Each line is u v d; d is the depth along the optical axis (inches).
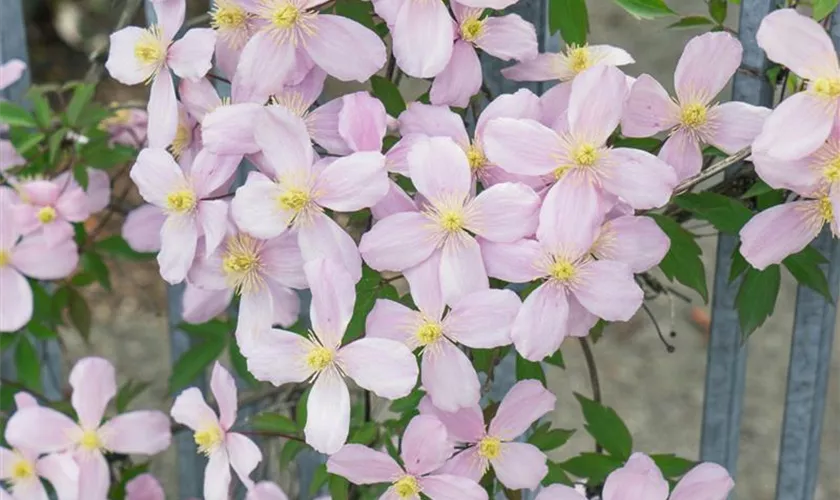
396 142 27.3
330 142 26.8
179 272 27.1
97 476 31.5
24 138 33.4
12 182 33.3
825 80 24.8
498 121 25.8
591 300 25.8
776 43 25.1
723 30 29.5
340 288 25.9
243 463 28.2
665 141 26.7
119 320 62.1
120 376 57.7
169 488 49.3
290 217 26.1
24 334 33.9
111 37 28.0
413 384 25.8
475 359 27.8
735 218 27.5
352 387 32.5
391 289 27.1
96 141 33.6
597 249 26.1
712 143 26.6
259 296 27.2
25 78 34.4
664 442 54.4
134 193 58.9
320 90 26.9
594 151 25.5
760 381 58.7
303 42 26.4
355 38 26.4
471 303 25.8
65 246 32.4
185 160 28.4
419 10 26.2
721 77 26.4
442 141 25.8
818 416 30.8
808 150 25.0
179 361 33.2
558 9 27.6
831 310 29.7
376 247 25.9
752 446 54.6
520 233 25.7
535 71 27.7
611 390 57.6
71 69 76.5
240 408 34.3
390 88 28.1
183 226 27.1
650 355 59.9
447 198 25.9
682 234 27.5
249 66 26.5
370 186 26.0
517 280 25.8
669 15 28.5
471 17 26.7
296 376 26.3
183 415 28.8
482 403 29.9
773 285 27.7
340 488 29.1
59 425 31.4
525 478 27.2
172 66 27.1
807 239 26.0
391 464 26.8
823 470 53.5
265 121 26.1
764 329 62.0
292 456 30.8
